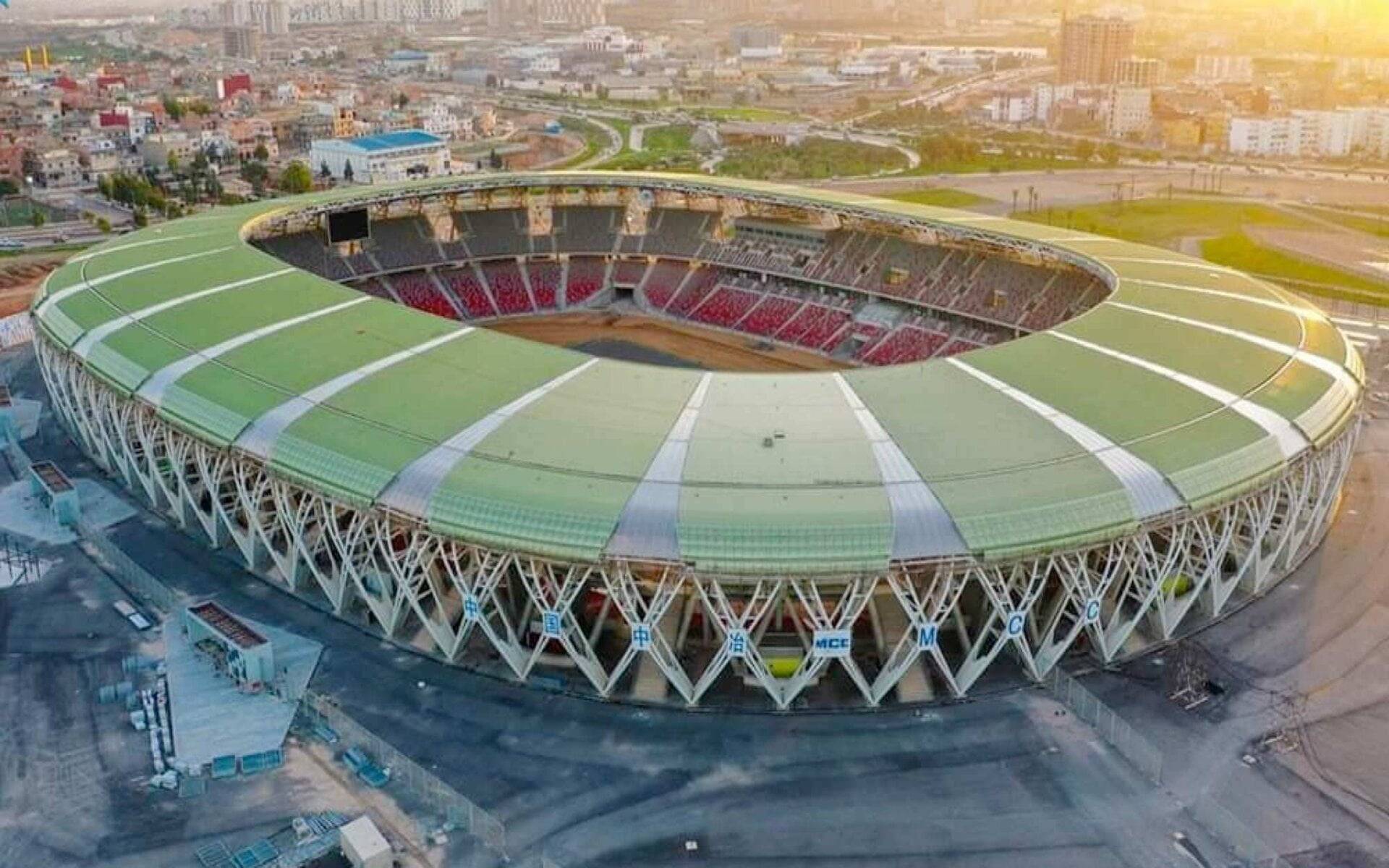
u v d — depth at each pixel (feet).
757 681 297.94
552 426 322.96
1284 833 250.98
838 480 297.53
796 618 290.97
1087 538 289.12
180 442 365.40
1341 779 268.21
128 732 285.43
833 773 268.00
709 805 257.96
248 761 271.08
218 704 294.66
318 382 357.61
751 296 643.45
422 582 314.14
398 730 284.00
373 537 316.19
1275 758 275.18
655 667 306.35
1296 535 360.48
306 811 257.55
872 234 640.17
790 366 579.48
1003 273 580.71
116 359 393.09
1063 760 272.92
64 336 425.28
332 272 626.23
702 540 278.46
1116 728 280.92
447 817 254.47
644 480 296.92
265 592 347.36
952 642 317.42
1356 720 289.53
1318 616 335.06
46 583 354.13
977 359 372.58
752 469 301.02
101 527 388.57
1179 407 343.87
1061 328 402.72
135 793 263.08
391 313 414.41
